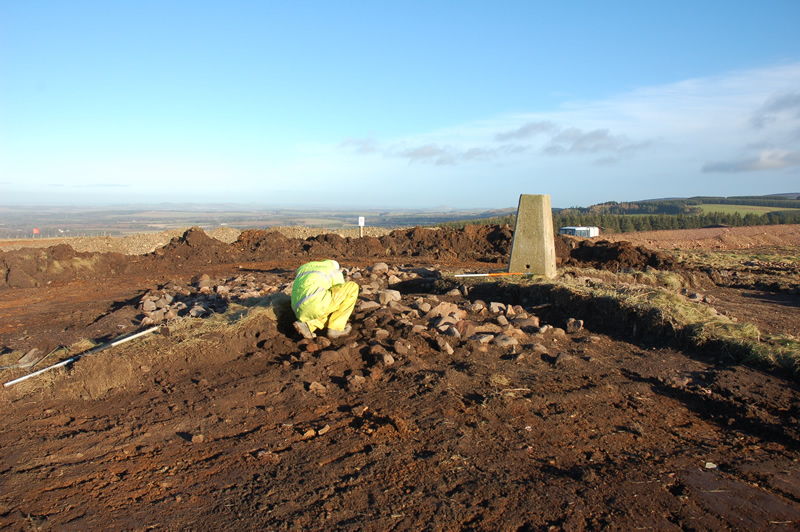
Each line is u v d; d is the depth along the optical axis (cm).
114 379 555
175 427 452
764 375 563
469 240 1944
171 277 1392
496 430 436
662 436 439
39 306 1034
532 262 978
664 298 753
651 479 366
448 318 720
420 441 415
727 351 623
